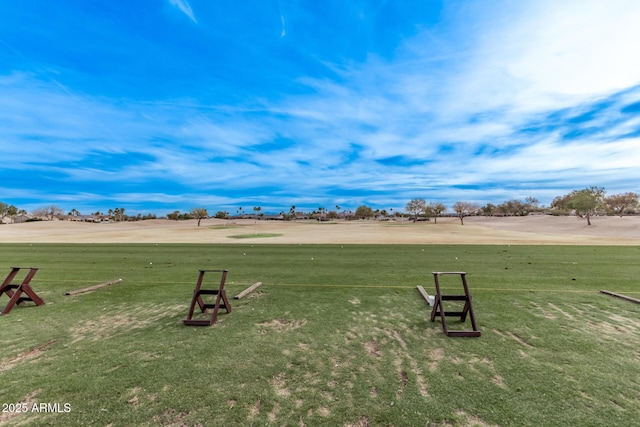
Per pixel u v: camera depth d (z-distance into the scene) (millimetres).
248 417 2676
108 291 7422
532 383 3172
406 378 3289
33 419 2693
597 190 46250
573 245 18656
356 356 3822
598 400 2883
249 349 4047
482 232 38531
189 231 44938
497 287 7387
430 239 25578
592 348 3980
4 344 4297
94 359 3805
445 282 8062
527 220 66000
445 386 3125
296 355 3859
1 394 3064
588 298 6328
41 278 9109
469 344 4145
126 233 40344
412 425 2564
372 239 25984
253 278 8859
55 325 5070
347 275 9219
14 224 61531
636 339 4254
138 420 2658
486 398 2920
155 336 4543
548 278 8414
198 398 2959
